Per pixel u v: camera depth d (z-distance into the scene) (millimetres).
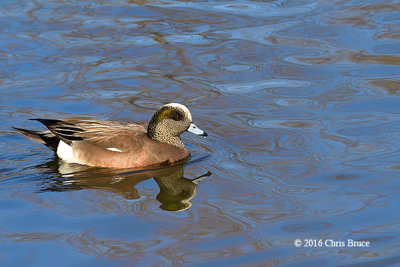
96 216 9891
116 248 8844
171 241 9078
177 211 10141
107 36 18609
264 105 14906
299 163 12000
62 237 9133
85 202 10484
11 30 18719
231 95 15445
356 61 17125
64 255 8625
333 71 16625
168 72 16641
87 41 18188
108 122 13180
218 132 13711
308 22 19594
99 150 12570
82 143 12695
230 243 9023
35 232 9289
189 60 17281
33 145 13477
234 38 18594
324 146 12734
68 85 15750
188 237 9203
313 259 8570
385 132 13273
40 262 8438
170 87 15852
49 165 12500
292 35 18750
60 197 10680
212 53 17672
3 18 19625
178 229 9461
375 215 9797
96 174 12062
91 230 9391
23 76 16078
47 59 17016
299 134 13367
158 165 12562
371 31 18844
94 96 15289
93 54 17438
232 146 13039
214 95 15438
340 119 14047
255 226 9531
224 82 16141
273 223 9641
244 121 14172
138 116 14352
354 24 19359
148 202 10531
